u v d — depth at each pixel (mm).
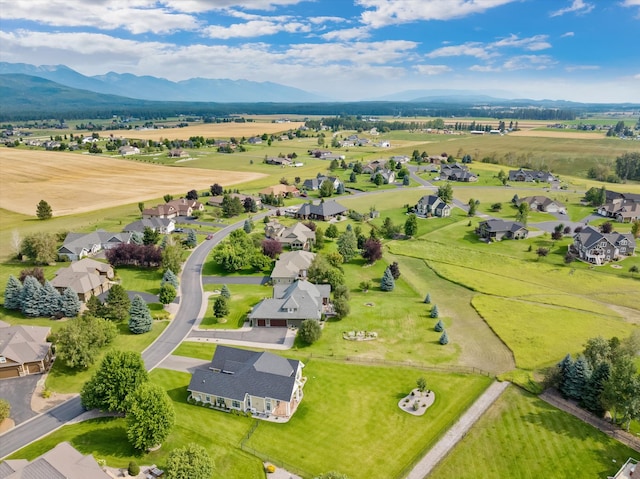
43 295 87500
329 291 97188
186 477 45375
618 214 165375
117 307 85750
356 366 72625
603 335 82500
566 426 58094
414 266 122188
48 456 43656
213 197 190250
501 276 116000
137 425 51344
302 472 50375
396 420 59500
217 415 60500
